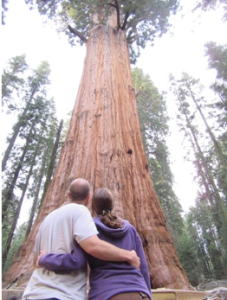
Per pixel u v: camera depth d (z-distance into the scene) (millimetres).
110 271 1535
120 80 6391
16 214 17094
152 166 18594
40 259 1529
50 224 1718
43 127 20938
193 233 31469
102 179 4035
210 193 20953
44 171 19078
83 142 4734
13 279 3066
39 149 19969
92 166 4230
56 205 3939
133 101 6270
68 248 1582
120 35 8414
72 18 10344
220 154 19609
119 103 5676
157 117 21406
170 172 20172
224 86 19984
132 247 1758
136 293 1443
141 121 19484
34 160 19156
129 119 5551
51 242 1623
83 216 1692
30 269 3119
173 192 20203
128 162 4543
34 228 3766
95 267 1603
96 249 1534
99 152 4477
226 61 19938
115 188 3916
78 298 1434
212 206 20750
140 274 1604
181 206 22047
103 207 1936
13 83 20312
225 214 17719
